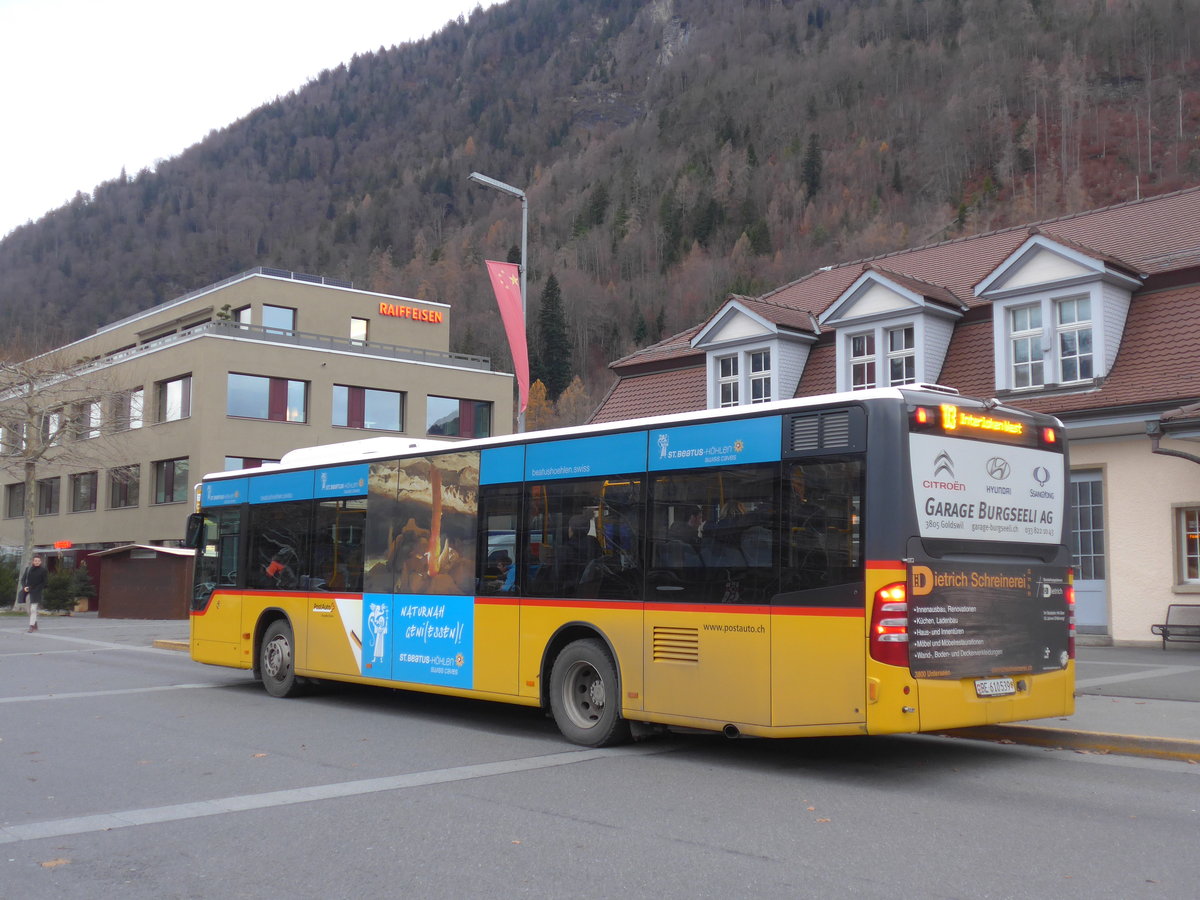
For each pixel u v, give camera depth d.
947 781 8.48
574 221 149.50
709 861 6.16
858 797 7.90
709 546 9.28
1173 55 156.50
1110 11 163.50
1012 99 153.50
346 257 153.12
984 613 8.70
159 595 35.56
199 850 6.45
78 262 142.62
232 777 8.66
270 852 6.40
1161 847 6.42
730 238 138.25
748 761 9.41
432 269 135.00
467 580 11.52
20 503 59.34
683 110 176.25
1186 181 133.25
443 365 52.41
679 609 9.42
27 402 42.53
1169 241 19.73
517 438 11.20
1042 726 10.11
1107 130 145.12
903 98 160.62
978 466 8.81
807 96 165.62
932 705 8.20
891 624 8.10
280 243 158.00
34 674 17.11
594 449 10.39
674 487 9.63
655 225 142.75
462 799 7.83
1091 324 18.45
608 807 7.57
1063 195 132.62
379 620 12.60
